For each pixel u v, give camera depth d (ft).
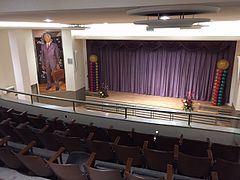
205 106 31.19
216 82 30.48
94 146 11.69
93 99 35.68
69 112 18.11
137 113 31.71
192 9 6.82
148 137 12.81
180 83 34.04
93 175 9.28
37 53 31.53
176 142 12.32
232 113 29.63
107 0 7.25
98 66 37.52
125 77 37.01
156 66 34.55
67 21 17.03
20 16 11.30
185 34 28.14
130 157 11.18
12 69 28.12
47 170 10.32
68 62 34.04
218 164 9.62
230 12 9.20
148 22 8.17
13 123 14.82
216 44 30.32
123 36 31.37
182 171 10.52
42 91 33.14
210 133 14.87
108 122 17.19
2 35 26.50
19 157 10.19
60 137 12.21
